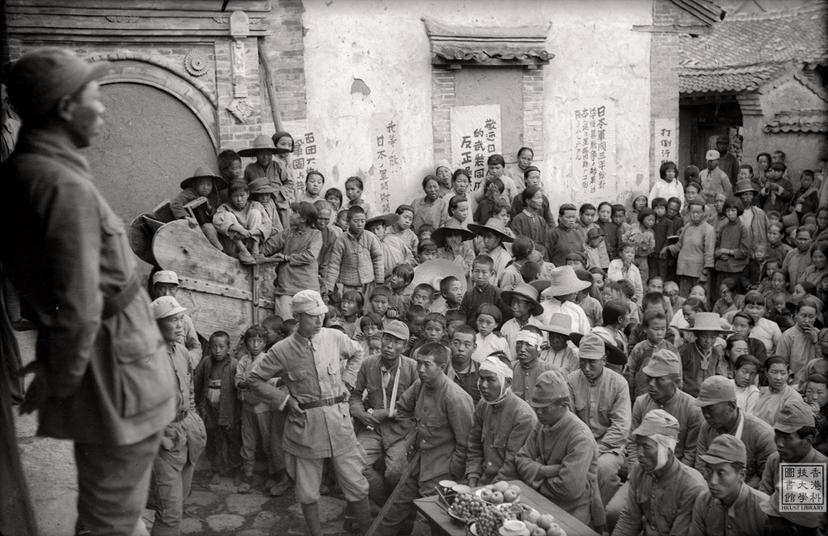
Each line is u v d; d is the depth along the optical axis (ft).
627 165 44.21
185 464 20.30
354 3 36.47
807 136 50.29
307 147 36.04
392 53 37.65
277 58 35.01
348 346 21.97
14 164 8.21
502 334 26.30
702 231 39.11
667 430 16.83
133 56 30.66
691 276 39.42
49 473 15.12
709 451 15.90
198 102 31.94
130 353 8.96
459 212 33.12
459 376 23.24
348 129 36.96
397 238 32.99
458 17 38.86
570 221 35.88
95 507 9.24
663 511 16.93
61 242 8.01
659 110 44.62
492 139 40.24
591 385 21.86
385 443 22.65
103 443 8.95
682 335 28.71
